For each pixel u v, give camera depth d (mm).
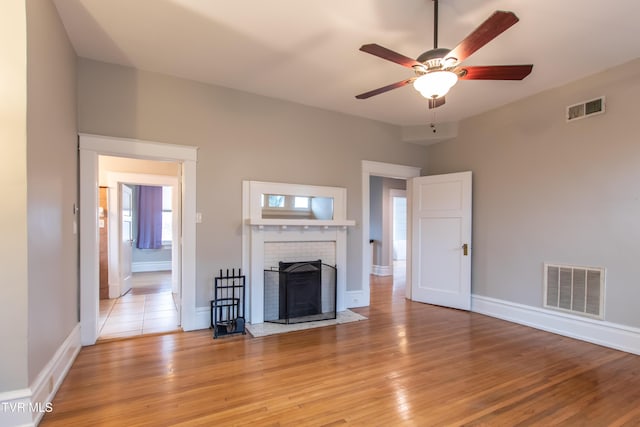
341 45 2889
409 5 2338
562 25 2539
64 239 2639
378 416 2049
